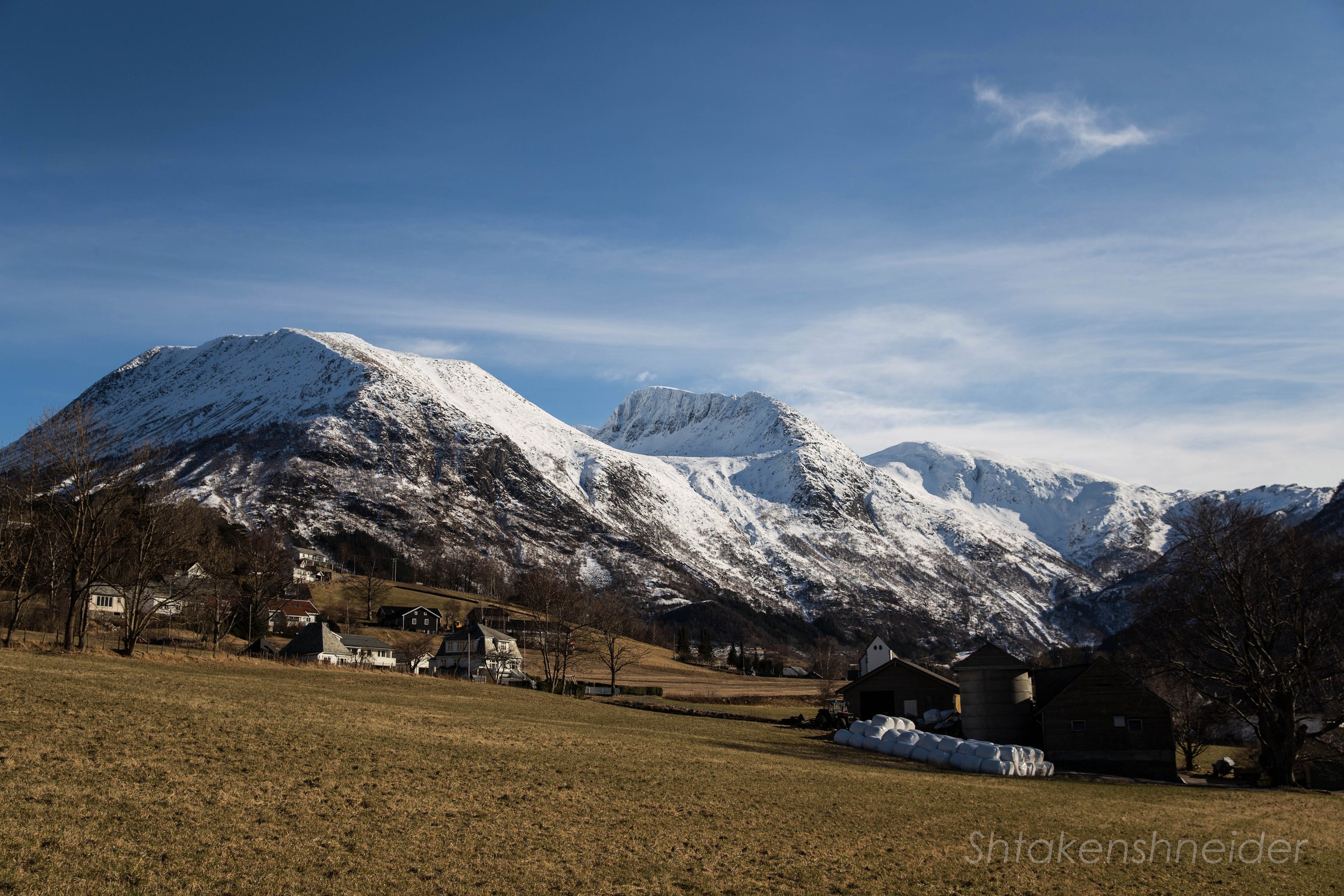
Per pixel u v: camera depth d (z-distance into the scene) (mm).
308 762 28609
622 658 160875
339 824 22469
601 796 29344
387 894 18328
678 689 125125
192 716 33906
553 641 112000
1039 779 48594
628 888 20531
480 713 52219
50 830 19188
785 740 58719
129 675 45188
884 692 75312
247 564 118312
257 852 19750
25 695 32906
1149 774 54781
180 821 21031
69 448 61781
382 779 27625
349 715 40906
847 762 47562
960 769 49750
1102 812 37594
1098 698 56219
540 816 25688
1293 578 54844
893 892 22578
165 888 17219
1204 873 28453
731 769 38406
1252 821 39344
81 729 28641
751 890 21406
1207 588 57250
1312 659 54188
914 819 31531
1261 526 56344
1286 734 55375
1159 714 55344
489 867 20750
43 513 61531
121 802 21766
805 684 149500
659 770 35906
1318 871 30438
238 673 59688
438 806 25375
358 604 182500
